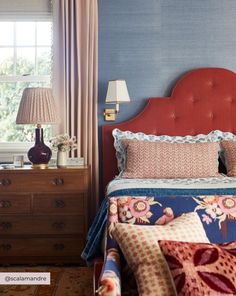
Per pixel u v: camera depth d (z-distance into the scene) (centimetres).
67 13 328
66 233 285
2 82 357
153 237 141
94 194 333
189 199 169
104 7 343
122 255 156
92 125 336
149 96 345
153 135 335
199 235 147
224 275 123
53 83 332
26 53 358
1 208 285
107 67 344
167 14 343
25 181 284
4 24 356
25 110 292
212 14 342
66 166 302
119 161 321
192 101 339
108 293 115
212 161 294
